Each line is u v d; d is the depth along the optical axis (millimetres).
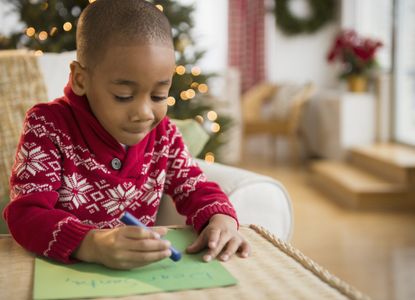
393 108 4875
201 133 1518
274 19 6090
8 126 1390
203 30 5938
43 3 2521
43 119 873
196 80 2676
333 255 2666
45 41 2469
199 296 564
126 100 713
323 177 4395
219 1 5957
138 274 632
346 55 5000
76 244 682
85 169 895
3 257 717
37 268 658
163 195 1255
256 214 1196
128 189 925
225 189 1171
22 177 827
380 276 2365
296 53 6168
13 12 2697
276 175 4879
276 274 634
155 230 730
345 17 5762
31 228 730
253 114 5723
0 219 1254
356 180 3930
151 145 970
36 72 1447
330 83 6188
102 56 711
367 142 4914
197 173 1005
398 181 3777
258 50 6031
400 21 4770
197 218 859
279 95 5656
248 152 6250
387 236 2992
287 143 6199
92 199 907
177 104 2639
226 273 631
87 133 884
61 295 561
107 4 736
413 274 2389
